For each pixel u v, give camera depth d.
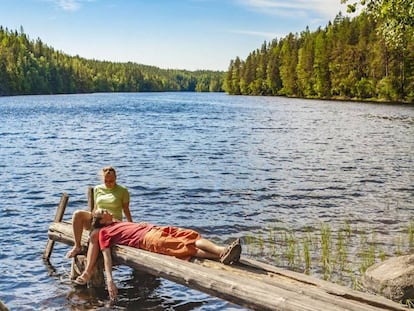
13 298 7.31
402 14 17.30
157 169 20.47
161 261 6.86
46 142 30.92
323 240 10.00
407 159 23.22
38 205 13.88
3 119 50.28
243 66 163.38
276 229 11.35
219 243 10.41
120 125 44.88
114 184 8.81
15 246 9.92
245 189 16.16
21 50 150.12
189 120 51.34
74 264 8.10
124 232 7.61
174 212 13.09
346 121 48.00
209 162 22.45
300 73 122.00
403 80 85.94
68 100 105.00
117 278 8.16
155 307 7.07
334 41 114.00
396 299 6.49
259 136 34.66
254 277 6.48
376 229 11.28
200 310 6.98
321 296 5.73
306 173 19.36
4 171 19.89
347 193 15.56
